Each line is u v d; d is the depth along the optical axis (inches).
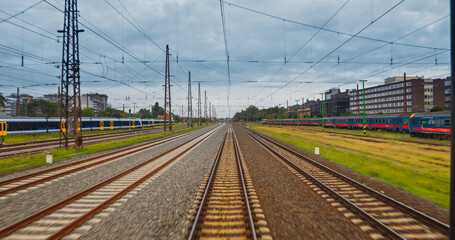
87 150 783.1
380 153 738.2
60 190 351.3
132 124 2637.8
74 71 767.1
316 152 719.7
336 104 4859.7
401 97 3799.2
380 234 214.4
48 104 2938.0
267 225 229.1
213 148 872.3
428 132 1147.9
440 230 222.1
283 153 724.7
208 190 340.8
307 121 2945.4
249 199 301.7
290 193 330.0
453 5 163.3
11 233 217.2
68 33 742.5
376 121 1747.0
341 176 410.9
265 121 4613.7
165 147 892.6
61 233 209.9
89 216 248.8
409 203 298.5
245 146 930.7
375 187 367.2
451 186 166.6
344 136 1406.3
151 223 234.4
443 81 3590.1
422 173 482.0
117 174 422.9
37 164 551.2
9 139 1169.4
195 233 210.8
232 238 203.9
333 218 247.8
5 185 374.3
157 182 389.1
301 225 231.0
